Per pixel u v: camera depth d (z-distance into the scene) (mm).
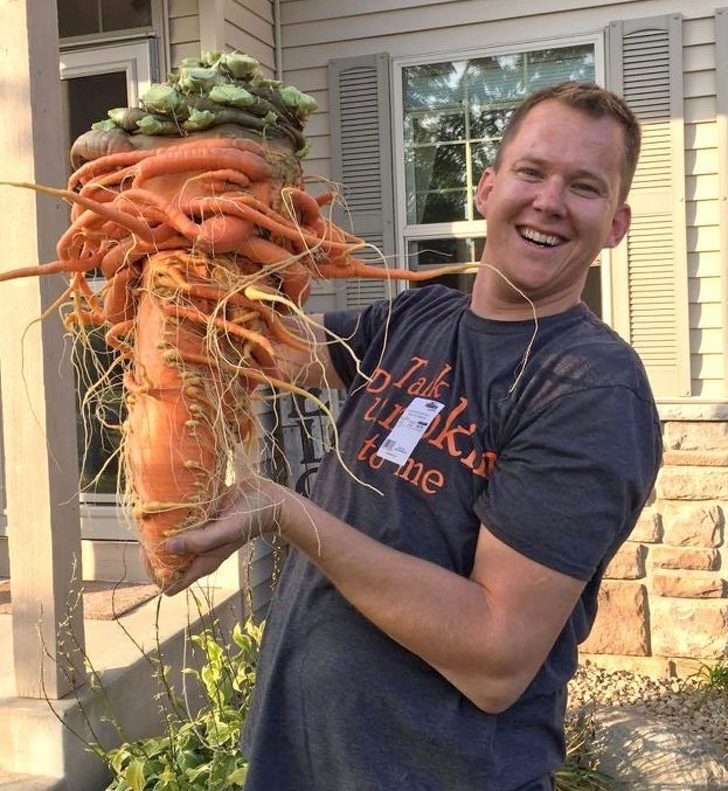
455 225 4379
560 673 1307
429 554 1262
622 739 3283
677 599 4133
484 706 1194
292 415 4039
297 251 1257
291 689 1363
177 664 3090
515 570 1145
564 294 1345
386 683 1258
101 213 1129
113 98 4094
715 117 3996
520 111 1354
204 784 2447
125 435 1267
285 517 1171
